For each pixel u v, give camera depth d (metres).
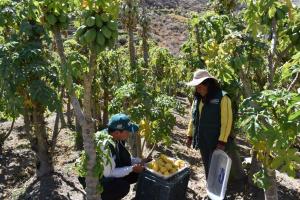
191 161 7.59
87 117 3.95
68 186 5.96
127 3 7.71
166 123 6.05
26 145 7.95
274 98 3.34
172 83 13.08
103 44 3.46
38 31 5.57
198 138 5.06
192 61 6.75
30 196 5.80
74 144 8.05
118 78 8.88
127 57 11.78
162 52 13.08
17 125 9.33
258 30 4.05
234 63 4.25
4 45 5.50
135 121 5.83
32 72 5.41
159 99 6.04
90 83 3.79
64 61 3.73
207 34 5.57
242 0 4.23
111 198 4.81
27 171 6.87
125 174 4.74
